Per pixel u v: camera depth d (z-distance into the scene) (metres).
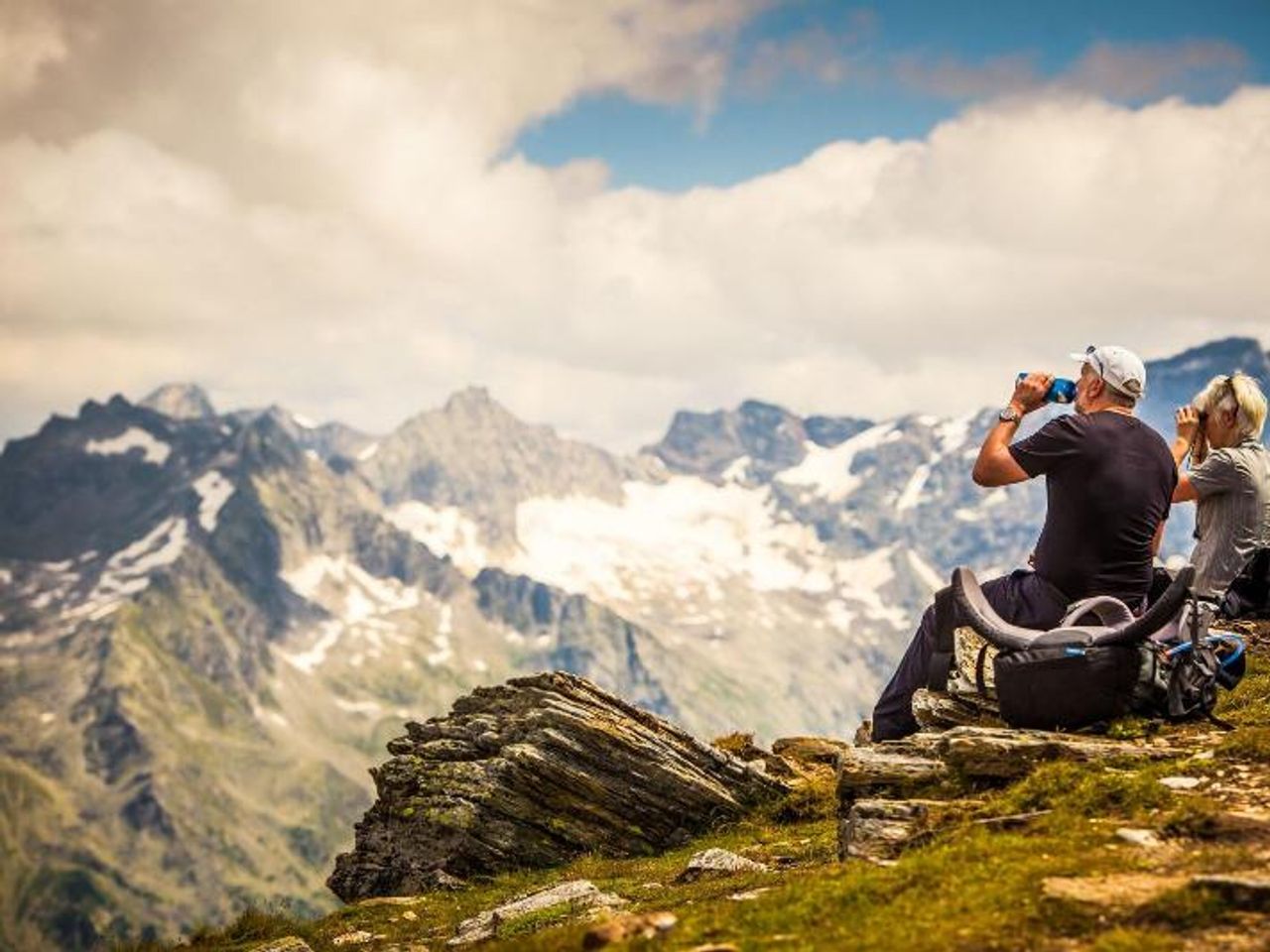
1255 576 20.17
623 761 23.94
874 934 9.98
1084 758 13.56
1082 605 14.35
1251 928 9.12
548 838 23.81
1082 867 10.59
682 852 22.12
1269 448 19.36
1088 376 15.03
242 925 20.14
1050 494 14.80
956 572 15.37
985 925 9.74
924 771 14.55
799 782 24.58
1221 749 13.02
